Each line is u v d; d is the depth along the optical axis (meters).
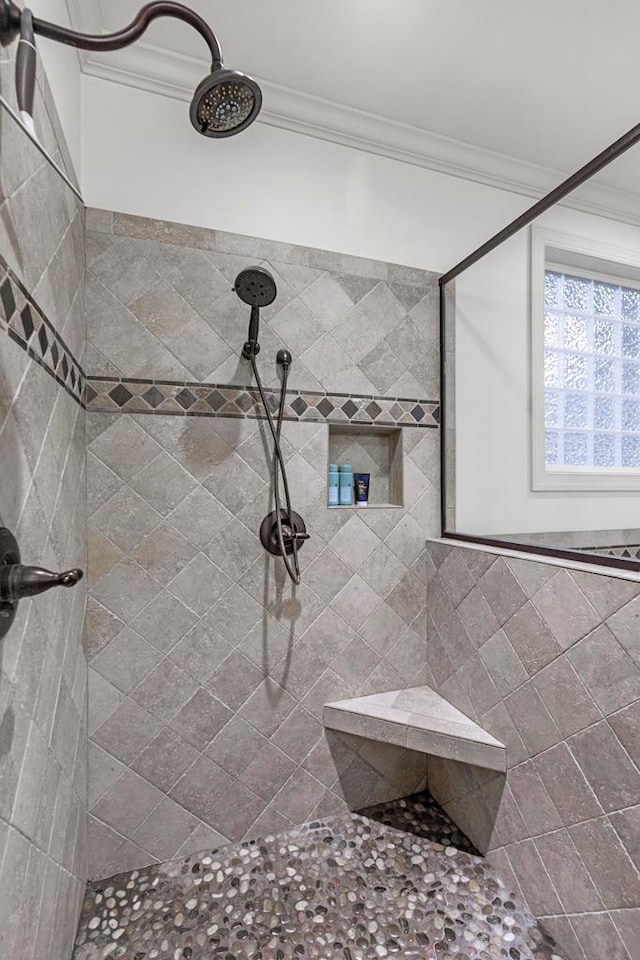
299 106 1.59
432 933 1.20
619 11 1.32
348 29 1.37
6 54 0.68
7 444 0.69
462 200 1.88
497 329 1.79
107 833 1.37
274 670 1.56
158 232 1.44
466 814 1.54
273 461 1.55
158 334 1.42
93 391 1.36
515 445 1.78
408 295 1.77
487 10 1.31
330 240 1.66
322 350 1.63
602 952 1.04
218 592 1.49
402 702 1.64
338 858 1.45
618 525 1.59
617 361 1.66
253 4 1.29
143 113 1.44
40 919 0.84
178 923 1.22
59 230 1.03
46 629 0.89
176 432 1.44
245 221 1.54
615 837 1.01
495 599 1.40
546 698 1.20
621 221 1.66
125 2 1.29
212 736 1.48
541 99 1.63
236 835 1.51
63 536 1.03
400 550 1.74
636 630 0.97
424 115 1.69
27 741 0.77
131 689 1.40
